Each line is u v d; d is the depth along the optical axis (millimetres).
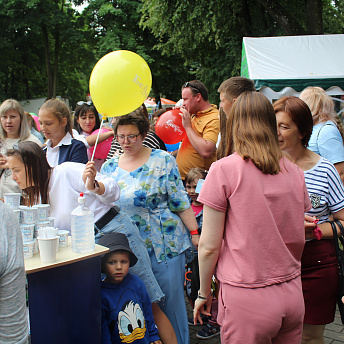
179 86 25484
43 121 3146
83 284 2045
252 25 14695
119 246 2396
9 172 3117
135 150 2785
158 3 14625
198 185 3250
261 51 8797
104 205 2566
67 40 26141
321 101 2965
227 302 1781
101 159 4344
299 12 15789
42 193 2400
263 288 1728
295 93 7883
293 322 1791
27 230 2012
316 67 8273
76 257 1984
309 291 2346
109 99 2650
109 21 23938
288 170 1854
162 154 2832
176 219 2830
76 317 2025
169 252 2775
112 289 2457
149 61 22469
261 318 1707
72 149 3223
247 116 1844
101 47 23219
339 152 2807
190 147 4125
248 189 1754
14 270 1326
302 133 2346
